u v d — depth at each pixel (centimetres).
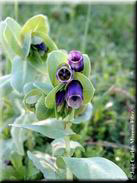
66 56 14
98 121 23
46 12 36
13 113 21
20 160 18
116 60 30
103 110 23
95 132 22
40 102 14
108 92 24
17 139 18
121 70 28
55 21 35
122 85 26
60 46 29
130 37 34
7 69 22
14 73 17
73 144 15
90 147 21
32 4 36
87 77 14
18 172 18
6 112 21
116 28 35
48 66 14
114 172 13
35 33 16
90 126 22
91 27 35
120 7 38
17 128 18
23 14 34
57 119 14
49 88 14
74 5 37
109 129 22
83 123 22
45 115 14
